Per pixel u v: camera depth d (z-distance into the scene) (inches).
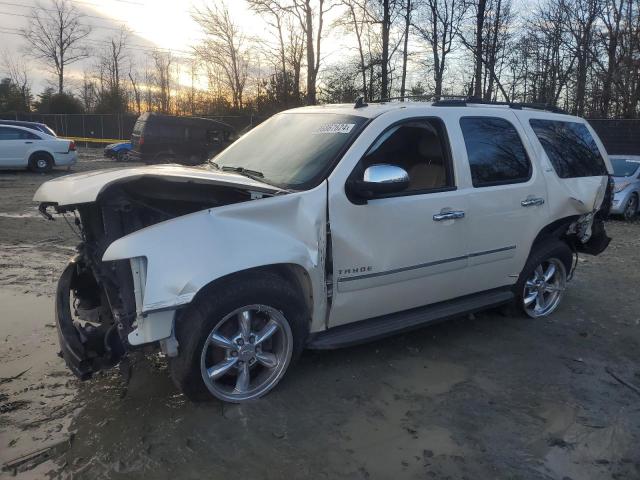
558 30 987.9
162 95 2255.2
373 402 145.1
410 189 161.8
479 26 894.4
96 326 145.6
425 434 131.7
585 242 231.8
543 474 118.9
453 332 197.6
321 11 1079.6
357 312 155.3
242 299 132.5
